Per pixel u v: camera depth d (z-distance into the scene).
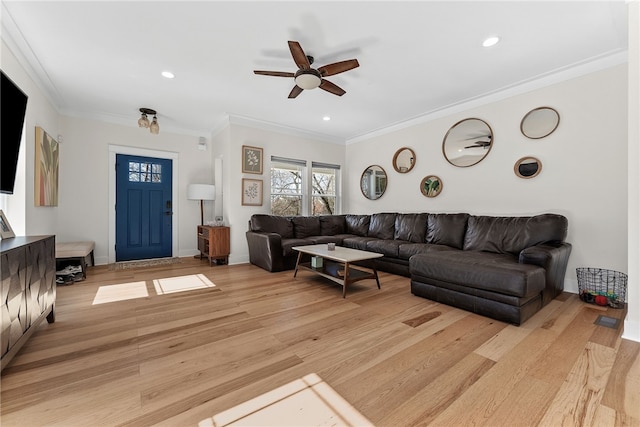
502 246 3.15
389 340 1.88
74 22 2.15
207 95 3.61
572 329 2.05
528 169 3.27
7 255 1.38
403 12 2.07
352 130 5.32
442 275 2.59
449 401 1.28
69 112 4.06
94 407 1.23
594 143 2.82
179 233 5.04
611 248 2.73
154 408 1.22
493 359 1.64
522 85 3.30
